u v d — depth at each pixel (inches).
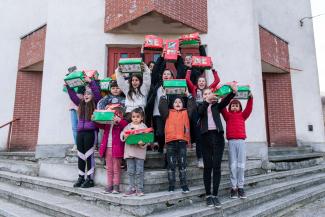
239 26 260.2
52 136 243.4
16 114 315.0
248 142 241.0
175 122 151.3
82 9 259.3
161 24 243.1
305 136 328.5
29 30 322.3
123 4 243.6
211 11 262.1
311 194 206.5
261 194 175.6
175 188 156.9
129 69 165.8
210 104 157.9
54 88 248.8
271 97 335.6
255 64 254.5
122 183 152.9
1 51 322.0
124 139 141.6
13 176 207.6
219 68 254.1
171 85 154.5
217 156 149.6
